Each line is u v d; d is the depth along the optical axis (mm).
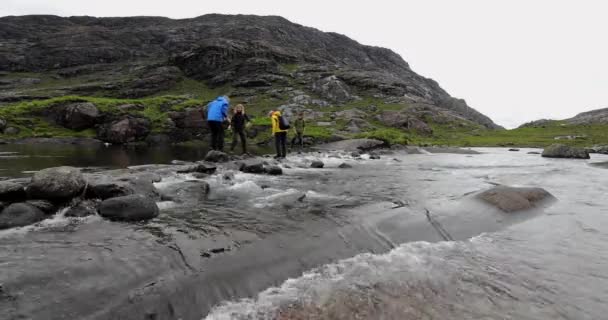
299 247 5188
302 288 4191
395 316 3582
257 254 4836
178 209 6879
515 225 6758
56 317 3236
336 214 6820
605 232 6324
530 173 13734
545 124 69375
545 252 5371
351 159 19688
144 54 101562
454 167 16094
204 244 5000
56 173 6496
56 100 32656
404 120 49938
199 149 24203
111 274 4000
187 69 79938
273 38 109750
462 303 3830
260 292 4086
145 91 69438
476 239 6000
